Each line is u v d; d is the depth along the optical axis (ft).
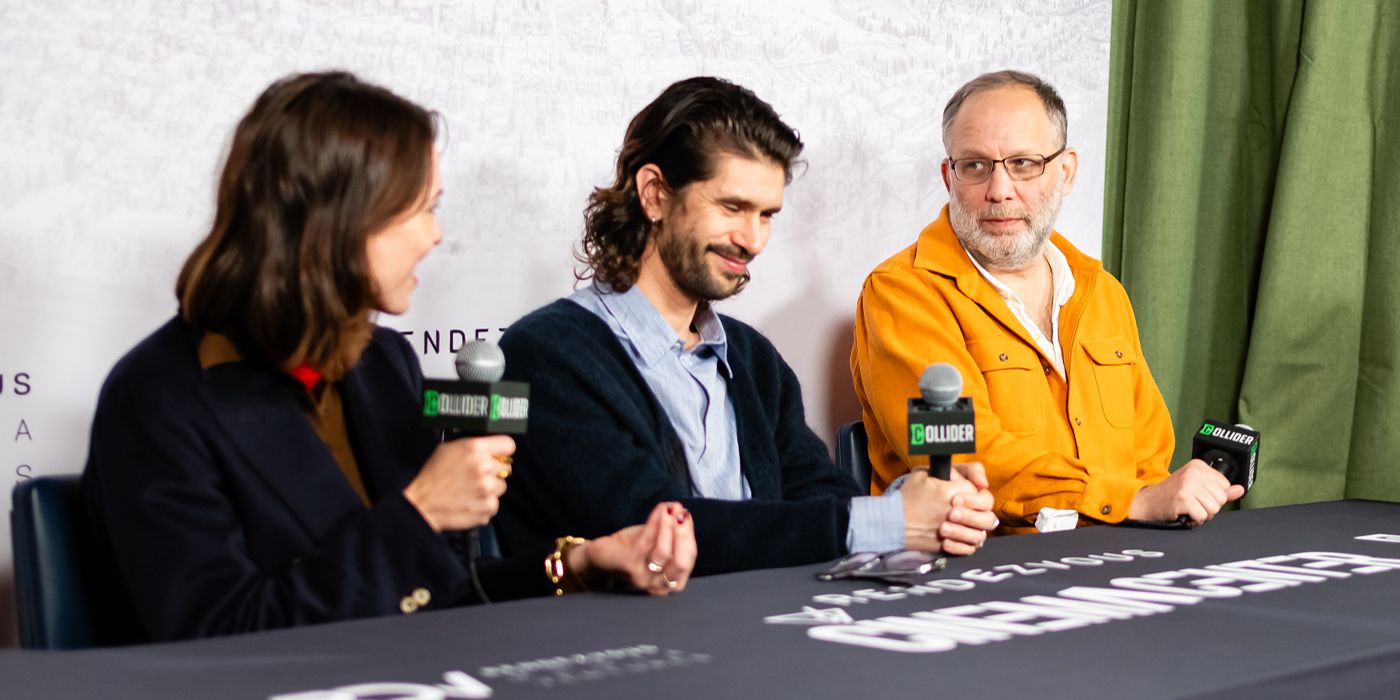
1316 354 11.64
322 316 5.20
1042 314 9.24
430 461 5.17
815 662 3.97
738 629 4.45
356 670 3.85
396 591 4.99
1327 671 4.01
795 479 7.64
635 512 6.41
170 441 5.10
